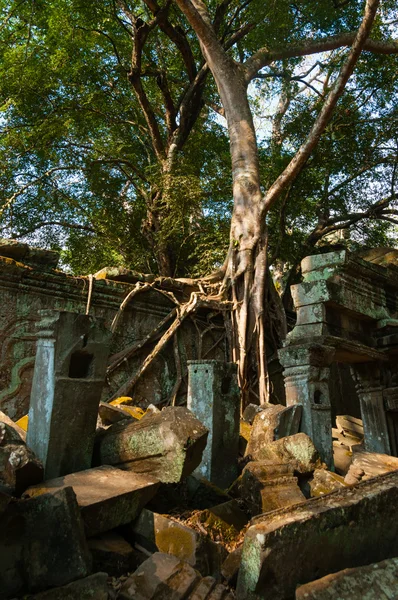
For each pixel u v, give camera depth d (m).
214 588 3.07
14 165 14.48
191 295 9.87
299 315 6.68
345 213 15.39
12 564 2.96
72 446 4.02
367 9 7.61
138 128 16.70
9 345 7.48
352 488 3.62
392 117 14.42
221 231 12.66
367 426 7.79
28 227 14.86
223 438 5.35
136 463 4.19
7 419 4.46
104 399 8.47
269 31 12.05
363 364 7.88
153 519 3.56
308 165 13.83
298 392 6.21
